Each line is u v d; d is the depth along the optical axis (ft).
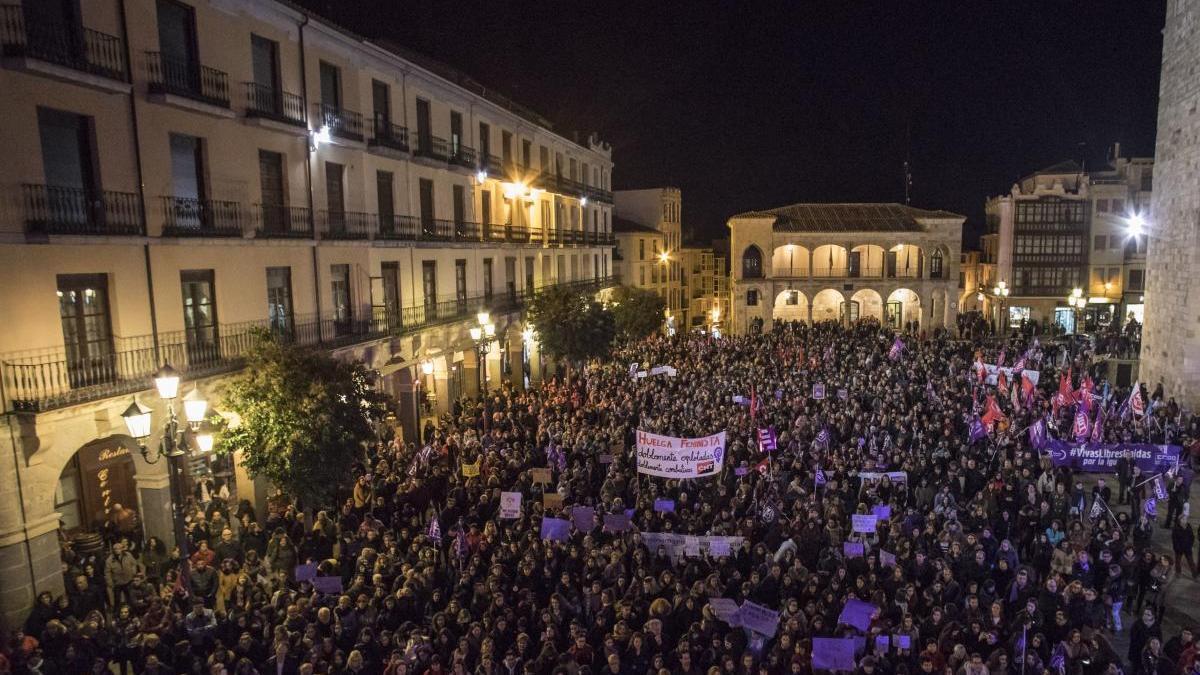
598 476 61.62
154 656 36.50
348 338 82.79
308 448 52.42
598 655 38.55
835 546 47.98
